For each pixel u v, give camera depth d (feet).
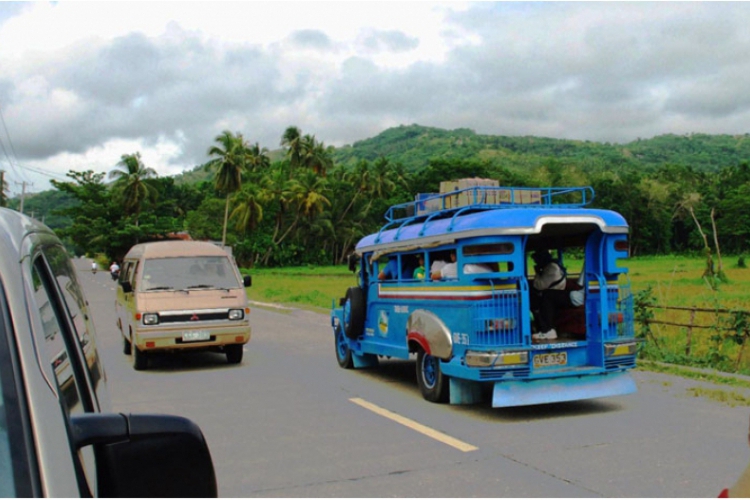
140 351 37.73
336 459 20.72
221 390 32.12
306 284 136.87
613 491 17.33
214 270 40.14
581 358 26.25
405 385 32.32
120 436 5.92
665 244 297.33
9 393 5.22
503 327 24.66
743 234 269.23
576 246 28.40
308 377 35.06
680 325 36.68
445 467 19.61
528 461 19.95
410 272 31.76
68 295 9.78
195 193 323.98
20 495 4.79
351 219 293.43
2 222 6.89
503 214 24.84
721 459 19.74
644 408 26.22
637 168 530.27
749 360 34.86
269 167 311.47
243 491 18.13
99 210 239.71
